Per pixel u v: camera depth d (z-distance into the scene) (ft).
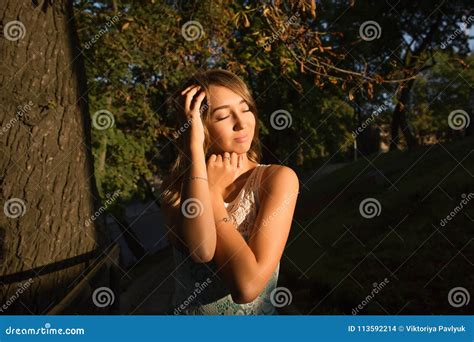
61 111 12.15
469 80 106.52
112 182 45.32
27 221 11.80
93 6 31.09
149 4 26.18
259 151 6.04
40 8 11.89
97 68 34.37
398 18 80.43
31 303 11.74
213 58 23.47
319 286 26.78
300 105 69.26
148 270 52.90
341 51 16.81
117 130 44.55
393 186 48.83
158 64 28.94
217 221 5.32
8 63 11.67
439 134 115.14
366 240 33.04
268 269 5.11
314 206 58.44
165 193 6.09
